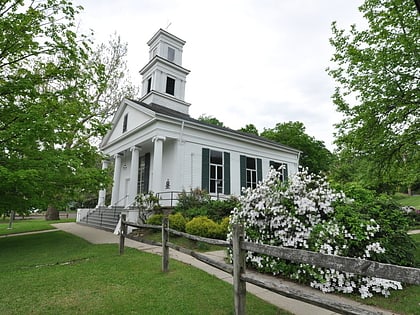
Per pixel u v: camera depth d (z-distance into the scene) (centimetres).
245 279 274
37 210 854
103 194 1689
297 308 333
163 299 351
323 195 474
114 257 616
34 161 743
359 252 425
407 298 370
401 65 712
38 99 819
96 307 328
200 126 1347
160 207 1077
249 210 552
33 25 782
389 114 753
